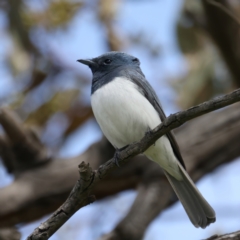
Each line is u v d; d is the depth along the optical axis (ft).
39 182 38.63
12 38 43.57
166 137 33.04
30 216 38.96
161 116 34.99
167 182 40.16
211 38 42.83
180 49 45.44
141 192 39.83
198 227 31.01
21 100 44.57
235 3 44.52
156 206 39.19
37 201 38.47
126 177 40.63
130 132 33.30
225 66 43.86
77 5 42.11
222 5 40.65
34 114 43.91
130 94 32.99
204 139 42.39
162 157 33.27
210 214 30.99
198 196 31.76
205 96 44.50
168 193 39.93
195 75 44.70
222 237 24.67
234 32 41.55
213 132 42.55
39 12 42.55
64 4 41.91
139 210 38.73
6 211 37.93
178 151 33.83
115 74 34.68
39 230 25.61
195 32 45.03
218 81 44.96
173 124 25.23
